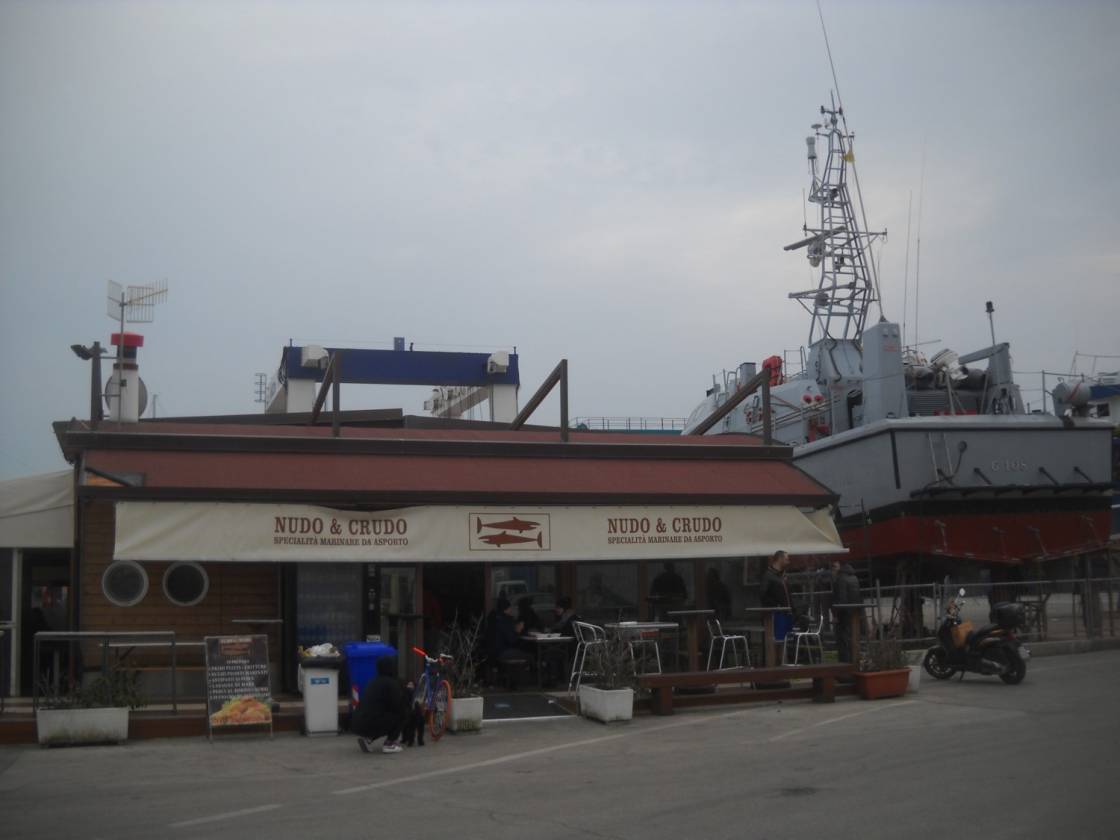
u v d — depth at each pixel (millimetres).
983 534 22422
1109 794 8758
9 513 15445
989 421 22531
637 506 16062
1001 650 16547
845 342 29141
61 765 11180
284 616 15578
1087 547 23156
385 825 8305
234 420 21125
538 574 17953
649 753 11664
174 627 15125
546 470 16656
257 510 14219
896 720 13445
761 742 12188
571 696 15055
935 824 7934
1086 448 22953
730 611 18250
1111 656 20141
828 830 7863
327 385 17609
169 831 8148
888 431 22266
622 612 17969
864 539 22562
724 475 17469
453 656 14633
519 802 9148
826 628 20312
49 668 15383
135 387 17203
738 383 30750
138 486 13812
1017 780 9406
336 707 13195
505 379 33406
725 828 8008
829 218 31109
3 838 7949
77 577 15023
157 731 12883
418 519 14945
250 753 11930
